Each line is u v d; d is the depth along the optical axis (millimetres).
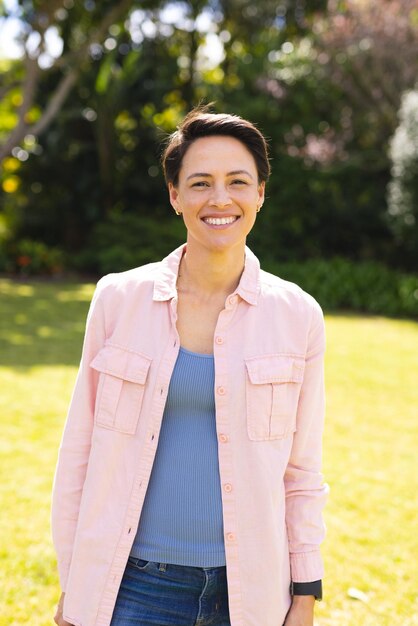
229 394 1566
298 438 1700
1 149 12297
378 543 3635
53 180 16391
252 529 1575
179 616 1599
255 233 14859
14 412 5434
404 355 8305
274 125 15094
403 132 12117
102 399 1602
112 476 1594
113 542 1577
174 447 1592
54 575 3201
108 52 15203
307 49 15375
